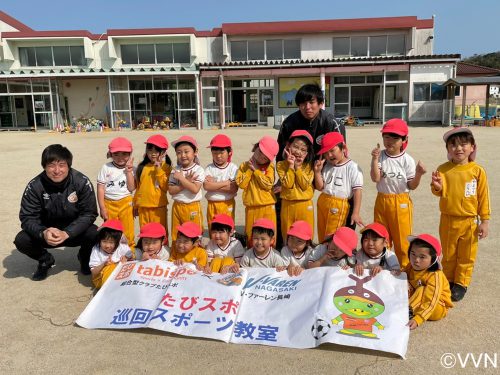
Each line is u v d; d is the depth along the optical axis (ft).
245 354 9.66
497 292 12.39
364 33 77.71
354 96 83.35
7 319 11.37
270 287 11.39
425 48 78.38
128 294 11.55
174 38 81.05
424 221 19.13
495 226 17.92
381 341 9.54
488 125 69.72
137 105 80.84
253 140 52.03
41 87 80.23
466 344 9.93
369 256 12.21
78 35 79.41
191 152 14.26
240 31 77.56
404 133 12.96
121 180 15.20
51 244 12.89
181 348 9.94
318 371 9.01
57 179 13.10
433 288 10.78
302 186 13.57
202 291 11.27
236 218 20.70
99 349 9.95
